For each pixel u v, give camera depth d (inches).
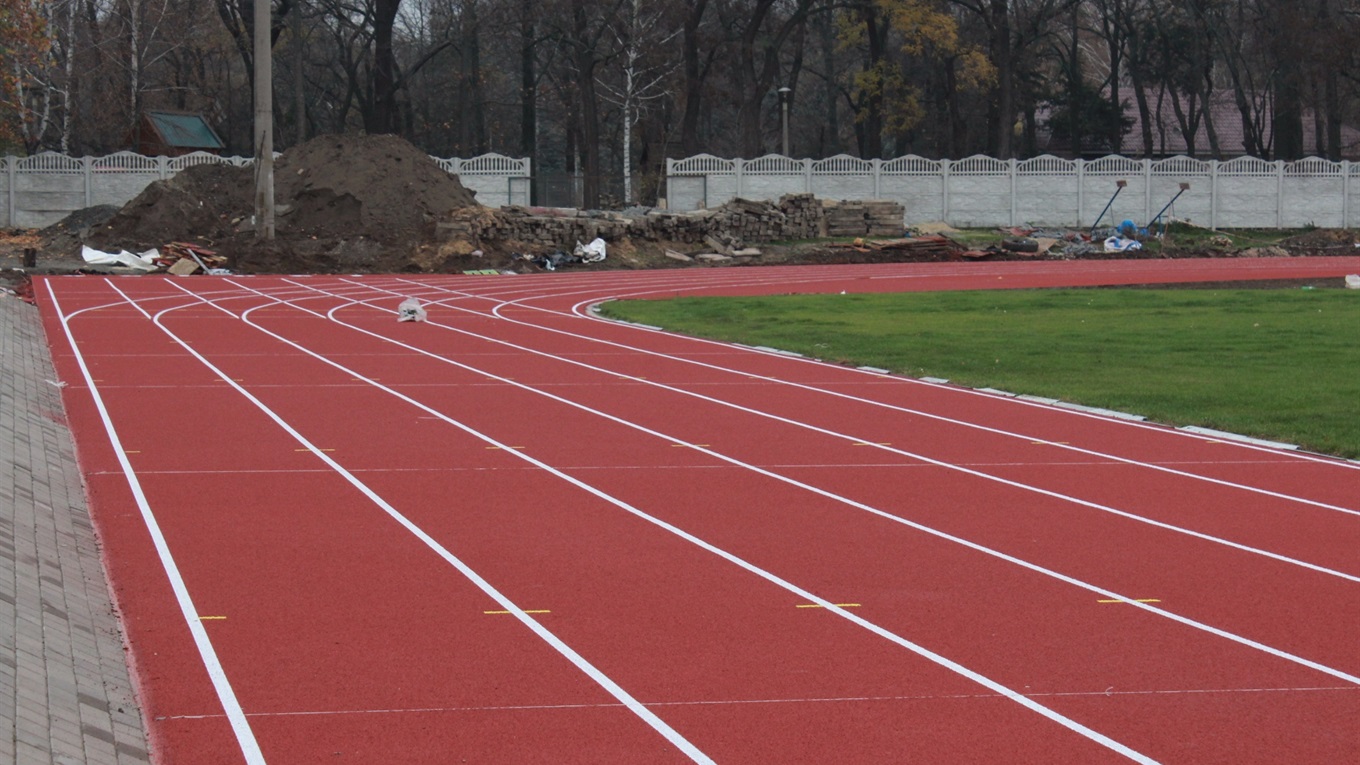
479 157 2111.2
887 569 359.3
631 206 2416.3
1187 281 1519.4
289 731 241.6
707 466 501.0
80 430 557.0
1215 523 417.1
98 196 1966.0
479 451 524.7
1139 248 2095.2
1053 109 3432.6
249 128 3051.2
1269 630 308.5
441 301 1259.8
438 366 784.9
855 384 727.7
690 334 977.5
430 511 421.4
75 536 377.1
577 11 2442.2
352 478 470.3
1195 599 333.7
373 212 1753.2
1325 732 245.9
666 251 1937.7
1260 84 3417.8
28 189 1943.9
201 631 299.6
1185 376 740.7
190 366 763.4
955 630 306.7
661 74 2792.8
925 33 2493.8
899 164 2274.9
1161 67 3063.5
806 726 246.7
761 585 342.3
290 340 904.3
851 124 3602.4
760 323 1047.0
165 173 1983.3
